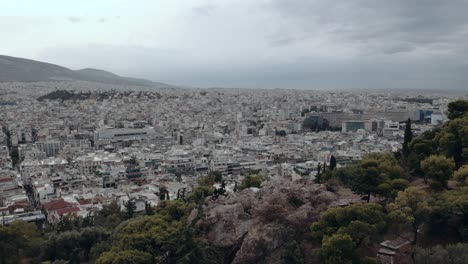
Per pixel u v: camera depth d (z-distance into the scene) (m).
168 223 111.50
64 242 118.56
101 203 175.62
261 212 99.31
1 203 184.12
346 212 85.38
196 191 149.75
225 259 97.38
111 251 98.62
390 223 85.94
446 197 88.06
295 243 87.62
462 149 114.94
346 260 77.31
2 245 107.94
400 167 119.44
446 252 73.56
